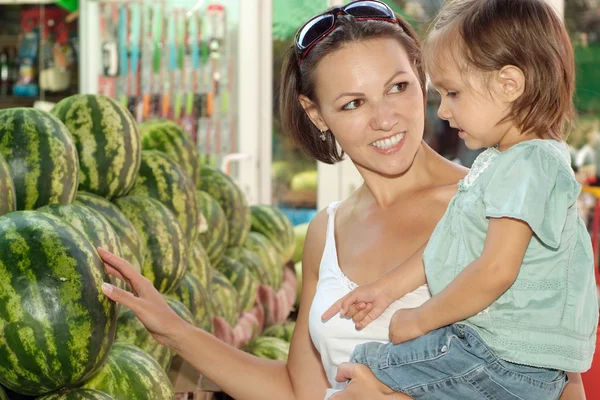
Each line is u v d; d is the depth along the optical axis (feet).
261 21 21.86
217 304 11.05
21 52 22.21
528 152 5.78
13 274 6.05
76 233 6.51
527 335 5.79
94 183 8.91
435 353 5.99
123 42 21.93
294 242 15.52
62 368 6.11
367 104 6.63
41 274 6.09
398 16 7.12
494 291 5.61
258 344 11.89
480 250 5.92
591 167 20.99
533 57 5.77
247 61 21.84
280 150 22.27
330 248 7.19
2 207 6.70
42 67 22.20
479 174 6.04
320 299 6.98
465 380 5.92
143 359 7.28
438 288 6.13
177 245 9.20
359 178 22.13
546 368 5.92
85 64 22.07
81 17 21.97
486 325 5.87
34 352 6.01
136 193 9.90
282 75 7.85
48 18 22.15
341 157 8.01
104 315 6.33
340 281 6.93
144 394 6.96
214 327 10.61
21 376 6.08
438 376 6.00
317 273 7.50
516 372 5.85
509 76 5.85
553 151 5.80
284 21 21.94
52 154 7.56
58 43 22.20
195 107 21.91
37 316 6.00
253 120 21.91
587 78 20.90
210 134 21.89
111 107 9.21
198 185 12.52
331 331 6.76
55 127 7.77
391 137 6.66
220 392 8.81
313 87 6.86
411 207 7.06
